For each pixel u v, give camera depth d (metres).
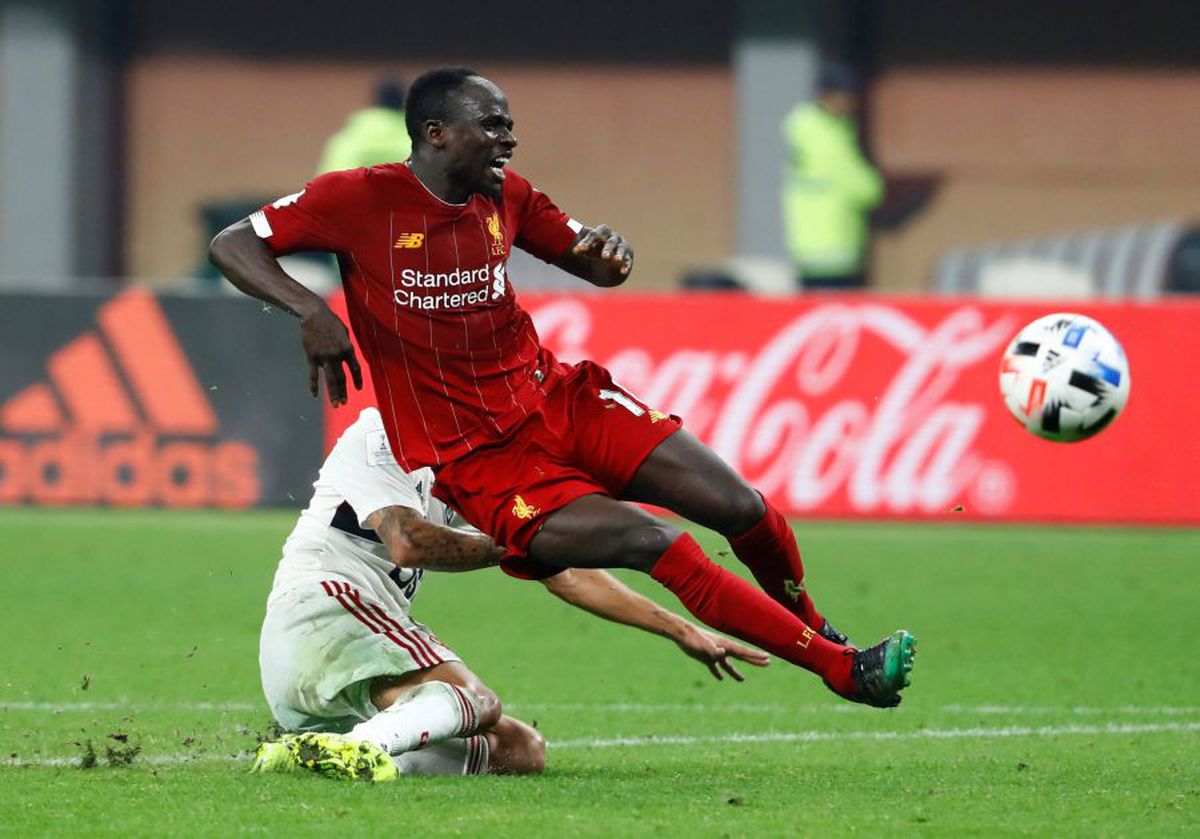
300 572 20.67
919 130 92.38
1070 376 22.42
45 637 33.25
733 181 93.25
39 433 51.53
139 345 51.16
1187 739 24.41
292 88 94.06
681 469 20.02
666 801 18.53
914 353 50.22
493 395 20.23
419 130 20.12
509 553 20.09
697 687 29.27
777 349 50.16
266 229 19.84
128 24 93.44
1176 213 92.38
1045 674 30.75
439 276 20.08
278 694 20.61
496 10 93.56
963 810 18.30
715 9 92.81
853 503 50.31
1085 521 50.50
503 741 20.59
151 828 16.98
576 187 94.00
